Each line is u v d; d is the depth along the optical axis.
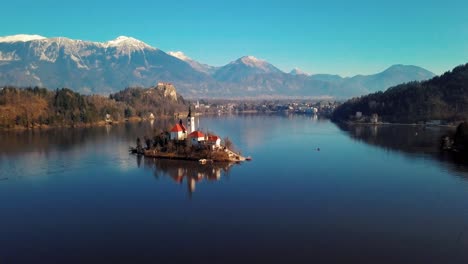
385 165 191.62
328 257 91.38
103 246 98.44
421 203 129.25
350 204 128.25
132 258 92.00
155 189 148.62
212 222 112.88
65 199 137.00
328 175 169.88
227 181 160.00
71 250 96.56
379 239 100.81
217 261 89.88
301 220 113.88
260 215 118.19
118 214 120.81
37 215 121.06
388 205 127.19
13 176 171.38
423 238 101.44
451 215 117.69
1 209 127.06
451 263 88.62
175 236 103.50
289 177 166.25
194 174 173.12
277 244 98.12
